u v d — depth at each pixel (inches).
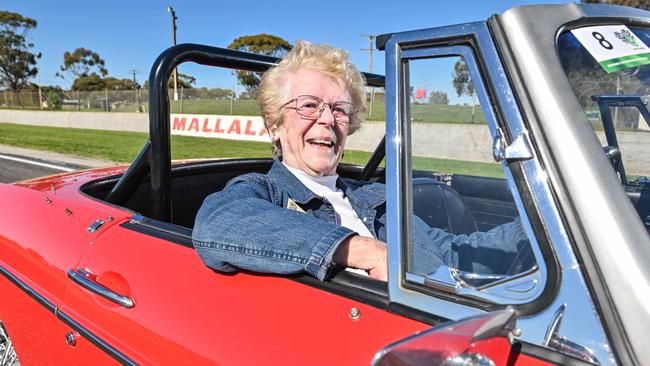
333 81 65.6
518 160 35.3
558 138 34.4
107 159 455.2
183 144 593.6
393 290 41.8
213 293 51.3
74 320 62.1
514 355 34.6
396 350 29.2
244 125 647.1
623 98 40.9
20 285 71.6
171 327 51.3
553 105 34.8
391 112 42.8
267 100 67.3
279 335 44.1
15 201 83.4
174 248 59.1
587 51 38.8
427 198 45.5
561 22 38.4
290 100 64.6
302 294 46.6
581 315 32.8
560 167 34.2
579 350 32.6
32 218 76.9
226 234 50.8
